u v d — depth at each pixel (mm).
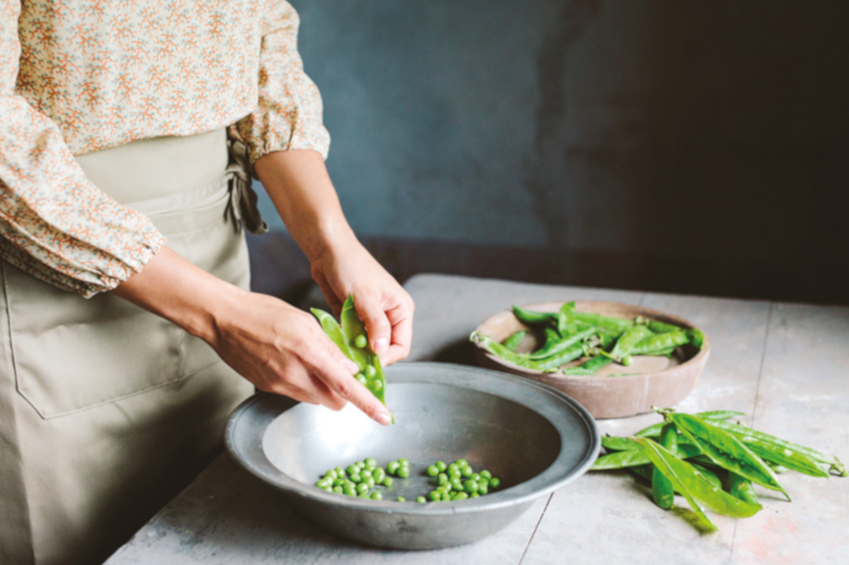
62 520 1000
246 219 1196
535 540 784
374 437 958
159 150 963
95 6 809
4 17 716
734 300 1612
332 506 669
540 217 3766
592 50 3426
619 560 754
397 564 740
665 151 3436
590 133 3543
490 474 897
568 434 811
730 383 1189
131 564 741
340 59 3855
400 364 1013
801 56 3107
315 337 755
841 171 3180
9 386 918
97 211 762
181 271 791
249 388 1280
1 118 715
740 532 804
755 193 3336
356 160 4004
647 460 896
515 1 3484
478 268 3953
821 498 870
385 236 4082
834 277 3303
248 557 753
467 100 3715
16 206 744
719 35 3203
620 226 3619
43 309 916
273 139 1084
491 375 968
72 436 980
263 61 1141
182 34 910
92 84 843
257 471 706
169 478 1113
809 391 1158
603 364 1171
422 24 3670
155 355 1039
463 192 3873
